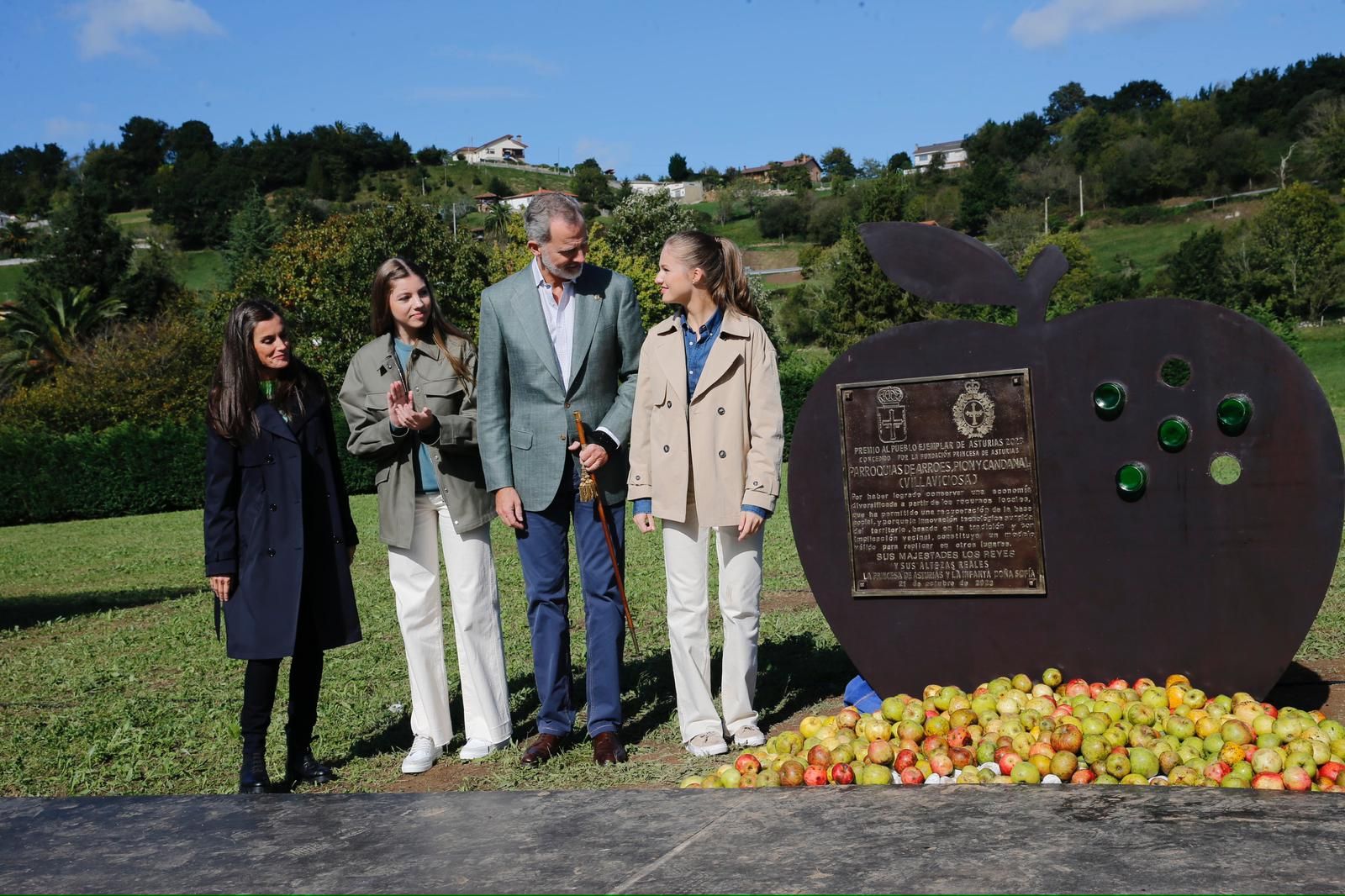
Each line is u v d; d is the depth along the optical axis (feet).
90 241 209.56
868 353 15.85
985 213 345.31
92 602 38.63
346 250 129.49
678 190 555.28
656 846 6.68
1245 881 5.49
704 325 14.92
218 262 363.35
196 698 21.15
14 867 6.89
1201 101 386.73
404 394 14.58
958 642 15.64
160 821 7.74
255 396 14.55
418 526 15.39
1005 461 15.21
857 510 16.02
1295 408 13.79
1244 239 213.25
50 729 19.03
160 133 515.91
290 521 14.53
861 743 13.07
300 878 6.50
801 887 5.85
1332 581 24.94
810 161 579.07
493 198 501.97
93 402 111.86
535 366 15.08
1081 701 13.38
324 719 18.62
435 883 6.29
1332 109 320.29
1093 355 14.75
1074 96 486.79
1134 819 6.53
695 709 15.03
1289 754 11.67
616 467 15.33
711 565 33.19
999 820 6.68
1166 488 14.49
